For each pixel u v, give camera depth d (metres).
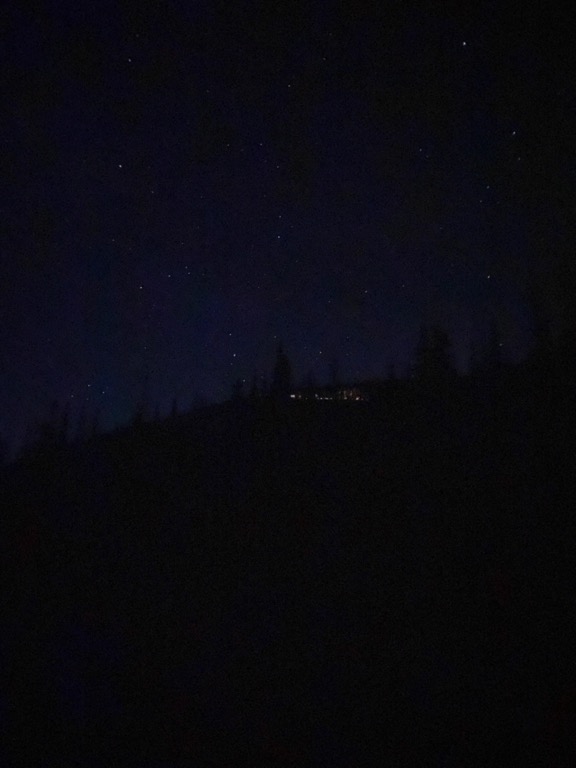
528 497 16.70
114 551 19.56
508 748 8.67
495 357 29.44
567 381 23.81
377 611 13.57
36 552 20.17
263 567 16.73
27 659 12.91
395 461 21.56
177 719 10.41
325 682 11.30
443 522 16.73
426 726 9.55
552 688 9.84
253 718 10.35
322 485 21.25
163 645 13.43
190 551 18.61
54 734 10.02
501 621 12.14
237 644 13.12
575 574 12.99
